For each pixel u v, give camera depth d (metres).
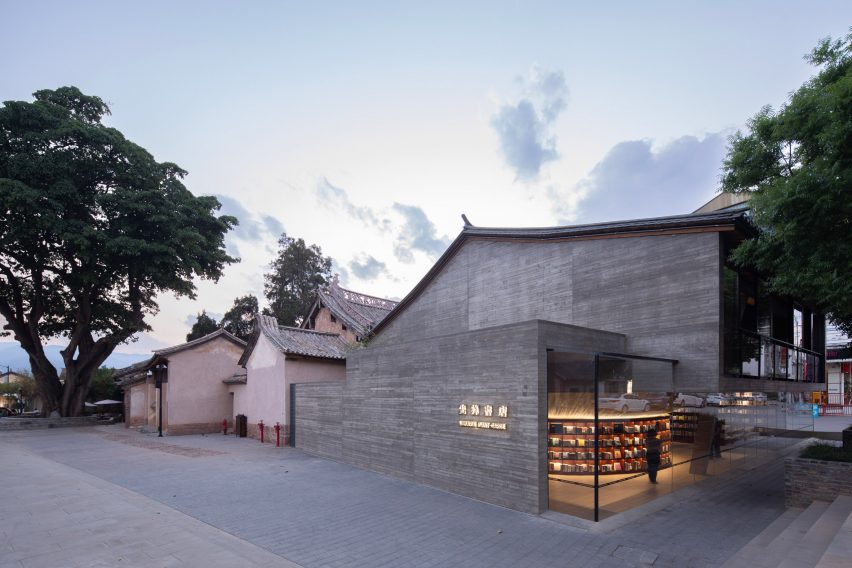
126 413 26.31
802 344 13.71
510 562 6.12
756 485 10.77
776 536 6.81
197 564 6.02
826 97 6.46
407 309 17.12
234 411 21.84
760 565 5.69
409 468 10.87
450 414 9.79
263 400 18.66
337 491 9.89
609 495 8.34
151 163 26.02
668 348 9.53
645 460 9.29
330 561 6.20
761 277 10.86
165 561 6.10
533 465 8.02
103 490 9.98
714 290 9.00
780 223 7.15
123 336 28.12
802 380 13.18
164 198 25.03
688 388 9.14
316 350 18.48
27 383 40.69
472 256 14.64
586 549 6.53
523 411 8.24
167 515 8.16
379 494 9.61
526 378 8.23
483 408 9.03
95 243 23.62
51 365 27.52
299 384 16.25
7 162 21.81
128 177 24.77
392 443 11.48
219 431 22.19
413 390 10.91
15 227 21.33
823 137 6.36
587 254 11.27
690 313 9.29
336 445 13.76
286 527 7.55
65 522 7.72
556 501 8.14
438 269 15.80
